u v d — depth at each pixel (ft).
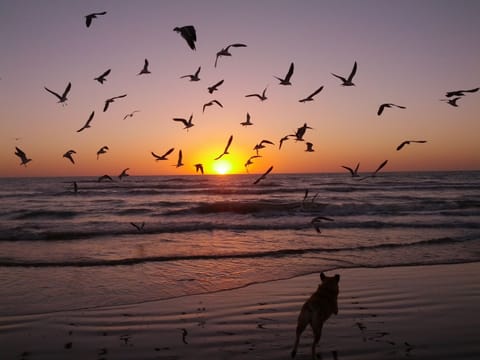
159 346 21.91
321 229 62.08
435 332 23.53
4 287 31.76
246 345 21.98
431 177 360.07
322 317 20.89
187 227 62.80
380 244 49.67
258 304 28.22
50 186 221.87
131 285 32.53
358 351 21.20
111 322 25.05
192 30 28.48
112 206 107.04
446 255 43.29
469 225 64.75
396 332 23.52
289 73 38.58
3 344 22.12
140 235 56.95
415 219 74.08
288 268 37.96
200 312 26.73
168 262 40.32
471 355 20.80
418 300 28.86
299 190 169.17
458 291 30.86
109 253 44.73
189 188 189.78
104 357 20.76
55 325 24.59
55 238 54.24
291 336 23.13
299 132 39.29
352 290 31.07
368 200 120.06
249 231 60.34
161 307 27.58
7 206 107.55
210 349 21.57
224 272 36.60
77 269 37.50
